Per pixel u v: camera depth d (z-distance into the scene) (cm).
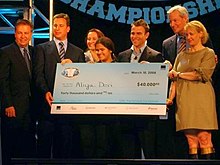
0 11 831
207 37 654
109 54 682
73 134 692
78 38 812
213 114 646
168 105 666
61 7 814
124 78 668
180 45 694
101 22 812
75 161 653
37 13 831
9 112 666
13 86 673
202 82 646
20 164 661
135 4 809
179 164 645
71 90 670
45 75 677
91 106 664
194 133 654
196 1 804
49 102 665
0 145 690
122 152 682
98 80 670
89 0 812
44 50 680
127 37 809
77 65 675
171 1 805
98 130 679
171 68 679
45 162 652
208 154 647
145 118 659
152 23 807
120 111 659
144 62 668
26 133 683
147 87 662
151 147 680
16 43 684
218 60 787
